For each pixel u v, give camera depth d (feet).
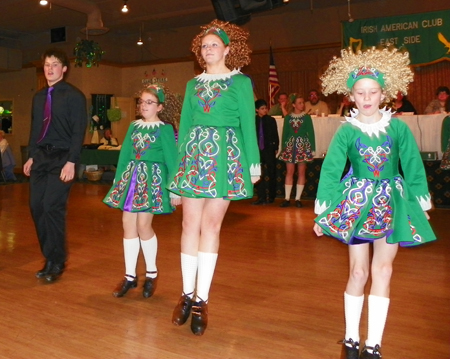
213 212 8.48
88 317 9.10
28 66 49.70
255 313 9.30
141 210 9.84
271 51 38.99
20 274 11.92
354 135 7.26
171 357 7.48
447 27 32.76
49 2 35.37
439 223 18.79
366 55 7.29
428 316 9.05
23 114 50.72
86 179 38.04
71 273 12.01
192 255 8.80
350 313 7.22
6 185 34.17
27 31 47.78
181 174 8.52
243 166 8.46
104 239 16.06
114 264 12.89
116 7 39.14
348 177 7.44
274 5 19.02
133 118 47.42
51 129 11.27
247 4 18.84
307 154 23.07
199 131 8.51
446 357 7.41
